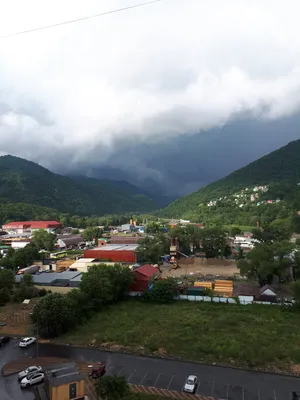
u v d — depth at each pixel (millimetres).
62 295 65125
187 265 120438
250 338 55531
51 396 37719
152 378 44594
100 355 51625
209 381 43719
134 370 46812
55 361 49656
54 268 109875
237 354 50062
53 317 58219
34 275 93250
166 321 63844
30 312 69000
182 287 82312
